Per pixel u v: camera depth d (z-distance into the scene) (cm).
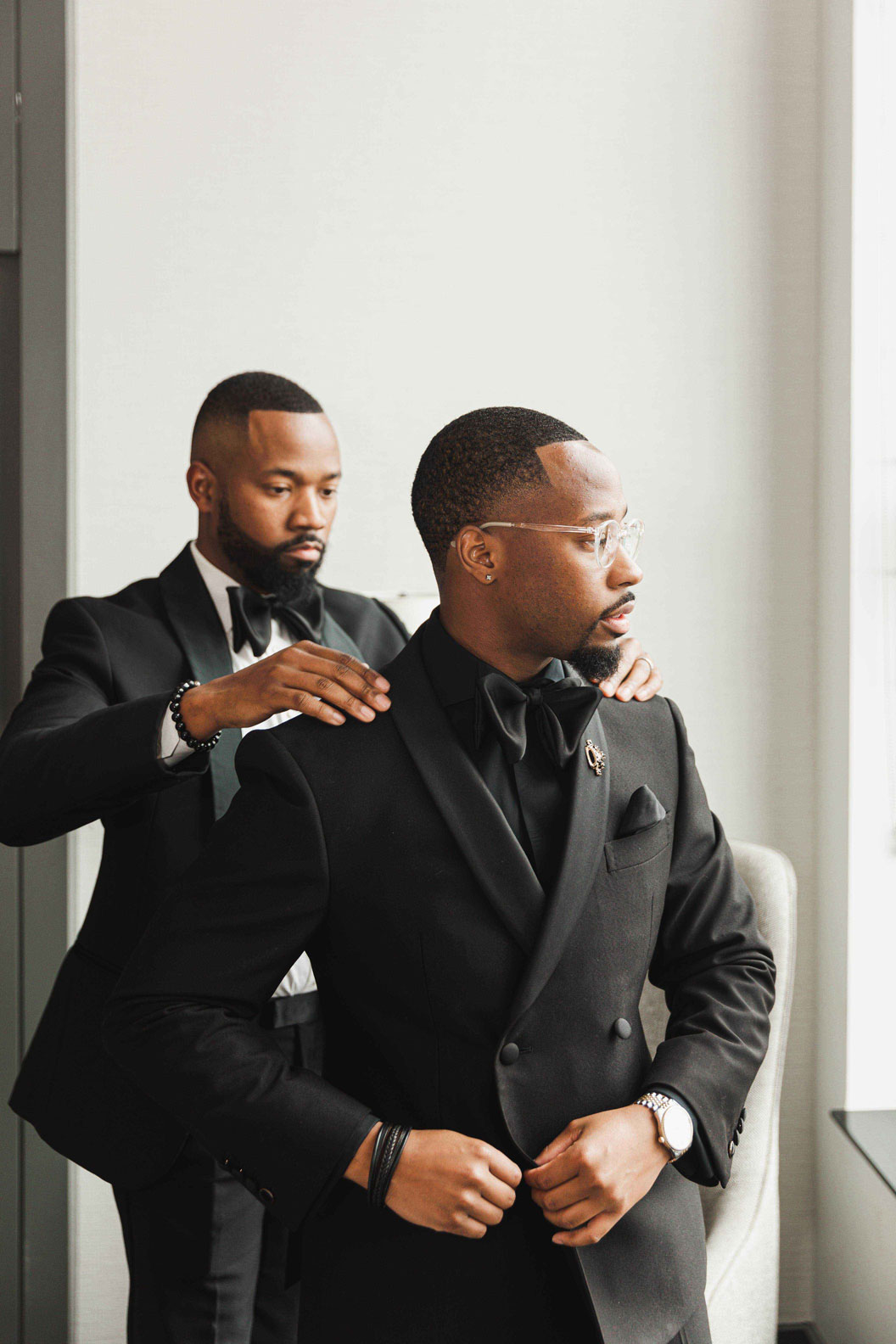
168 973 102
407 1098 103
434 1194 95
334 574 231
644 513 236
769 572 238
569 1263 100
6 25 216
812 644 239
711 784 238
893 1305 194
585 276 233
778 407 237
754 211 235
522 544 101
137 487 225
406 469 231
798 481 238
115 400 224
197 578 167
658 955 119
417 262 229
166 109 222
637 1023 110
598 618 102
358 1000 104
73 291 221
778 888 175
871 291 218
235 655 164
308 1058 160
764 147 235
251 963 102
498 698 104
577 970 105
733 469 237
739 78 234
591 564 101
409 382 230
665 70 233
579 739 106
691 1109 102
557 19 230
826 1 229
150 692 154
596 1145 96
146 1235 155
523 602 102
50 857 225
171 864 149
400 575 233
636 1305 101
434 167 229
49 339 220
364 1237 104
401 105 228
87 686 150
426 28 228
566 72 231
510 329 232
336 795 103
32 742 137
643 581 236
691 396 236
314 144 226
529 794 106
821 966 234
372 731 107
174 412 225
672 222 234
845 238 221
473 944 101
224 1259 153
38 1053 154
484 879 101
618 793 111
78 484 224
